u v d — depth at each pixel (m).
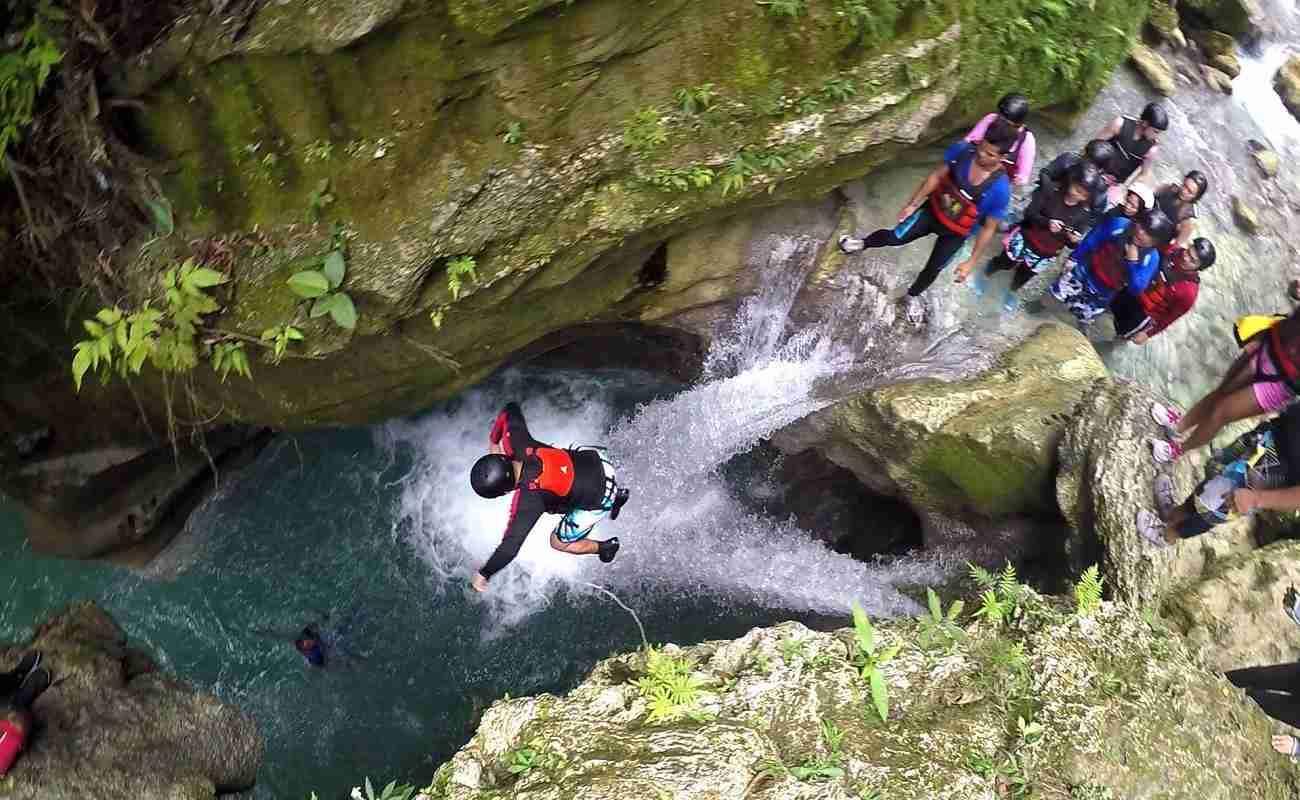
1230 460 4.40
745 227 5.78
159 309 4.34
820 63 4.46
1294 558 4.82
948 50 4.77
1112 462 5.02
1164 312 5.57
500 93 4.12
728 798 3.03
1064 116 6.40
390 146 4.19
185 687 5.81
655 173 4.52
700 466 7.02
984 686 3.75
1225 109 7.83
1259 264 7.00
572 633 6.59
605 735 3.34
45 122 4.18
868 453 6.24
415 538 6.93
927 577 6.37
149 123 4.21
